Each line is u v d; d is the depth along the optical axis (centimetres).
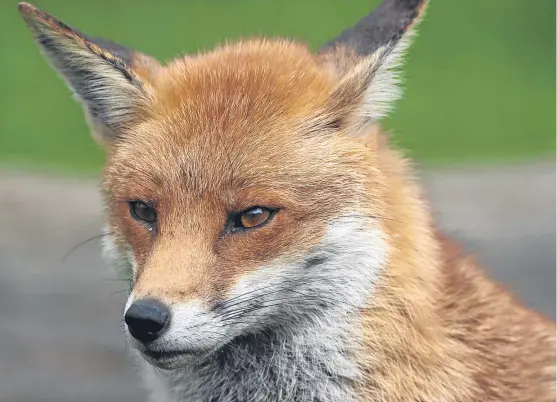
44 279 1966
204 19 3741
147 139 999
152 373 1080
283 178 952
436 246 1023
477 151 3105
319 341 973
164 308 898
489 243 2122
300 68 1038
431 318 977
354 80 989
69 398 1509
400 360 960
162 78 1056
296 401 1002
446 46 3972
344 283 959
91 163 2894
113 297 1880
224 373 1041
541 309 1780
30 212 2380
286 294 956
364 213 964
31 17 1054
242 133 969
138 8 3900
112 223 1024
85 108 1078
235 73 1026
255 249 941
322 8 3866
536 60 3869
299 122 981
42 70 3600
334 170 965
